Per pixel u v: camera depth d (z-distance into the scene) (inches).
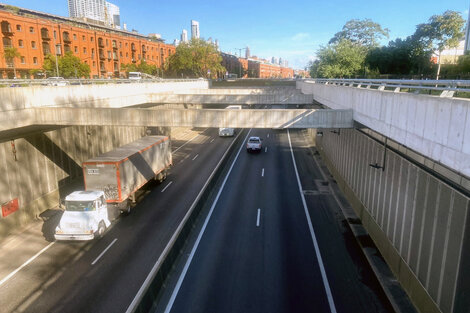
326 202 937.5
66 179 975.6
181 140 1894.7
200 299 514.9
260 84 3034.0
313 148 1686.8
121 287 551.8
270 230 758.5
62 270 603.2
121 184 808.9
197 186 1082.7
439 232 430.0
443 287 417.7
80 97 976.3
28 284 561.3
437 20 1595.7
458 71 1190.9
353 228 765.9
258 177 1179.3
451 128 339.6
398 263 562.3
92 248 682.8
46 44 2733.8
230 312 485.7
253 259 633.0
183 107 2154.3
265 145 1779.0
